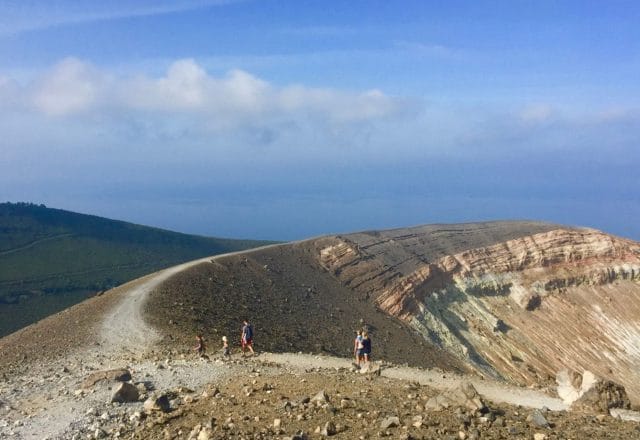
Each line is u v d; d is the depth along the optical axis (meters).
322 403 19.78
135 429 19.09
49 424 20.73
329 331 71.88
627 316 115.06
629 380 99.00
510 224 149.25
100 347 41.97
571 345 105.81
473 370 84.50
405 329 90.69
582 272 122.50
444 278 113.25
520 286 116.94
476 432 16.47
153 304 57.03
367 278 103.44
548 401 27.92
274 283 86.44
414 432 16.53
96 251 167.38
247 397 21.62
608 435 17.28
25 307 122.31
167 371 29.20
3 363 39.25
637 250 128.50
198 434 17.09
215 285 74.62
